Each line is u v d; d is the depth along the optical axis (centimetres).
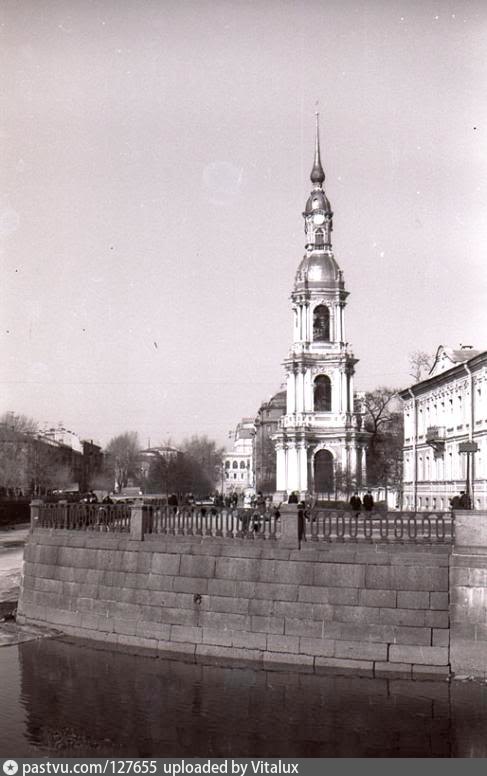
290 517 2445
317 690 2208
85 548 2802
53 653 2581
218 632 2481
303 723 2002
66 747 1878
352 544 2384
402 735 1931
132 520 2700
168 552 2598
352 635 2328
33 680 2325
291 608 2400
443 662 2250
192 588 2538
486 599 2241
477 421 5594
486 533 2275
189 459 18062
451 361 6125
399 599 2300
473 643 2239
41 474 11712
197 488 17812
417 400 7175
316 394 9862
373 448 10406
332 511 2450
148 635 2592
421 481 6969
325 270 9981
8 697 2197
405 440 7569
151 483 19550
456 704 2094
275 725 1991
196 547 2555
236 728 1978
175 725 2002
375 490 8856
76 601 2788
